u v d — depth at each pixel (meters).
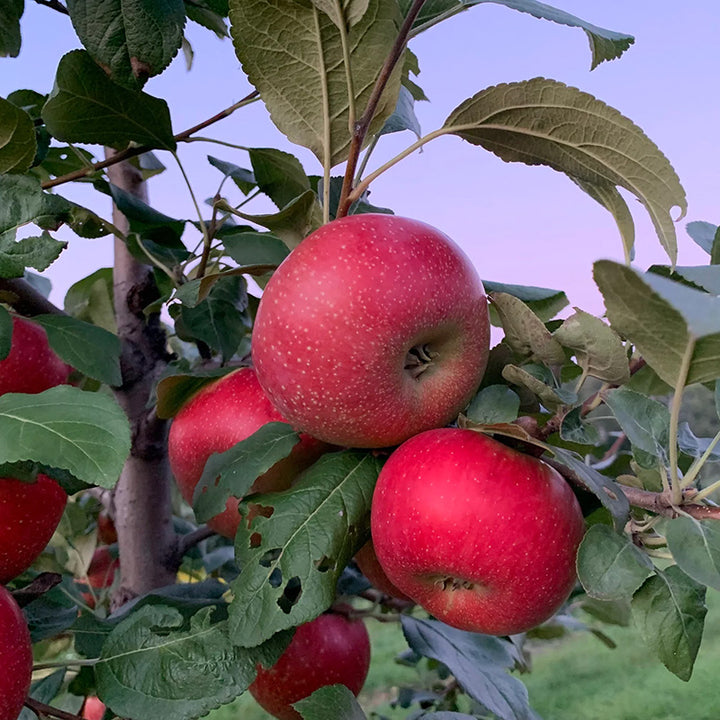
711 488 0.23
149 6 0.29
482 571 0.23
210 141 0.37
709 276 0.23
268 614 0.23
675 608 0.22
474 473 0.23
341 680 0.37
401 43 0.22
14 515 0.28
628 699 1.27
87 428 0.22
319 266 0.23
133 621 0.28
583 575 0.21
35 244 0.26
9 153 0.28
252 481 0.25
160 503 0.42
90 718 0.48
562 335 0.25
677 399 0.22
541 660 1.55
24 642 0.25
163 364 0.43
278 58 0.25
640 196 0.26
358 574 0.42
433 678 0.71
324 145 0.26
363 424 0.24
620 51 0.32
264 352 0.24
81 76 0.32
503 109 0.24
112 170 0.45
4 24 0.36
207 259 0.38
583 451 0.33
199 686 0.26
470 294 0.24
